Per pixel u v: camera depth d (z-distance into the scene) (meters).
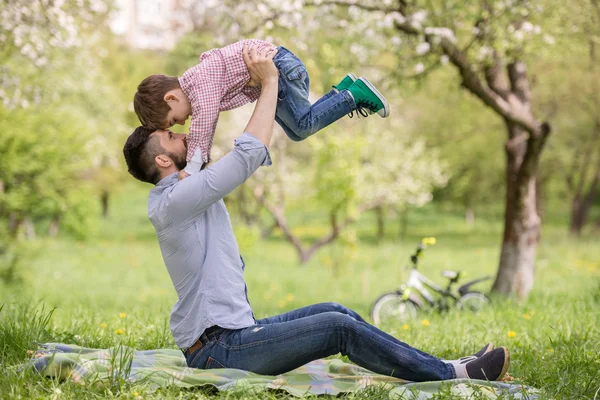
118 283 21.03
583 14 11.31
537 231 12.19
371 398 3.44
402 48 10.61
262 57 3.69
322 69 11.88
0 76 12.09
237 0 10.16
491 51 10.40
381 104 3.99
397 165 26.61
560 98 22.72
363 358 3.54
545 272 19.77
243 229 23.14
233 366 3.56
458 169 34.09
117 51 38.97
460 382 3.61
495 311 8.03
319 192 21.30
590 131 27.23
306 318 3.49
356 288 20.34
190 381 3.49
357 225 43.25
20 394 3.28
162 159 3.61
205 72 3.66
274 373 3.59
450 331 6.43
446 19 9.88
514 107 10.88
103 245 33.81
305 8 10.18
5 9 10.16
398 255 27.98
